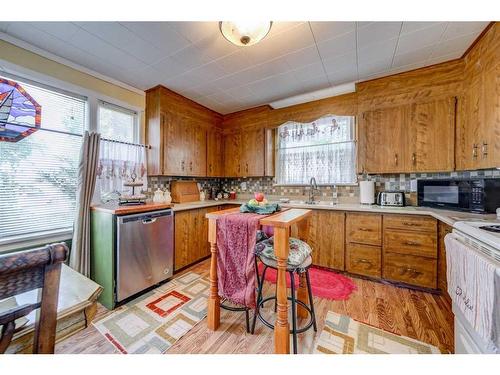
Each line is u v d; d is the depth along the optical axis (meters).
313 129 3.28
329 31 1.78
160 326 1.67
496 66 1.65
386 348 1.42
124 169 2.64
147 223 2.22
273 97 3.20
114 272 1.95
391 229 2.33
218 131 3.95
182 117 3.16
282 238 1.30
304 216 1.58
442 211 2.11
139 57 2.16
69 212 2.22
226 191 4.29
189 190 3.46
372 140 2.63
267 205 1.68
